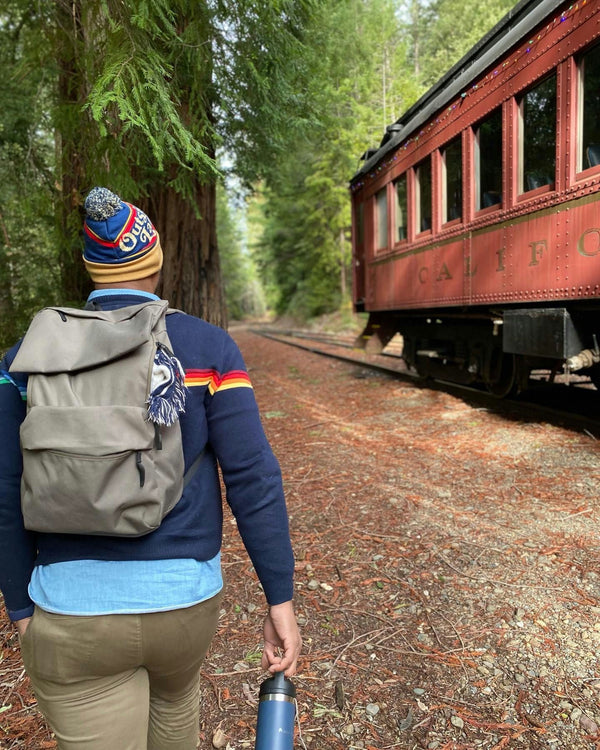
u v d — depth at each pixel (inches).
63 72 171.2
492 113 223.8
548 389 297.6
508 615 102.4
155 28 129.8
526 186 206.1
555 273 188.7
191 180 179.0
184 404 45.0
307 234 1041.5
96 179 150.3
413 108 316.8
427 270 291.6
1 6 169.2
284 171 374.6
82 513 41.3
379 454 206.1
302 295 1251.8
